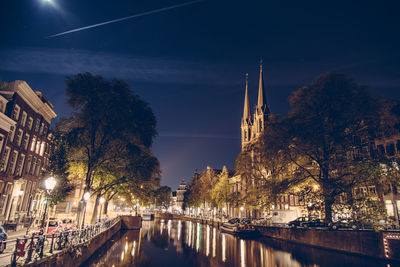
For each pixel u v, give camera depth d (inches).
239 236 1503.4
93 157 1087.6
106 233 1073.5
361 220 878.4
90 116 1045.8
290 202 1892.2
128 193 1614.2
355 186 962.1
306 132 1002.1
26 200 1272.1
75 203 1856.5
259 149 1262.3
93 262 703.7
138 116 1132.5
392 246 753.6
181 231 1868.8
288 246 1099.9
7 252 493.4
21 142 1190.3
